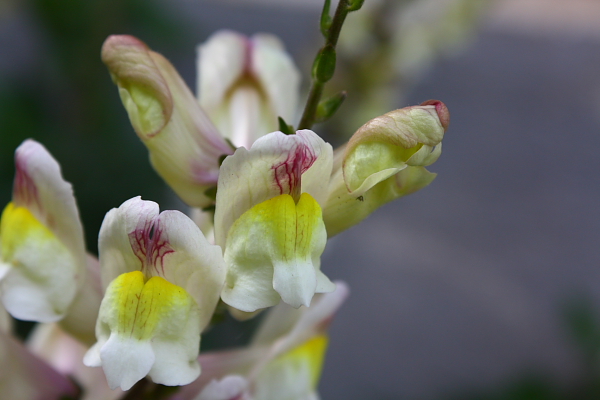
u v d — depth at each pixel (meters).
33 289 0.24
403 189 0.23
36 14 0.50
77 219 0.24
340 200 0.23
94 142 0.49
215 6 1.28
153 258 0.22
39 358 0.26
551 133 1.23
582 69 1.44
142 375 0.21
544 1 1.85
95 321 0.24
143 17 0.52
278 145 0.21
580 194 1.10
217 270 0.22
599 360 0.54
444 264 0.91
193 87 0.73
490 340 0.81
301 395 0.26
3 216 0.24
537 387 0.52
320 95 0.23
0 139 0.47
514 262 0.94
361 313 0.82
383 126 0.22
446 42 0.50
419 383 0.74
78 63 0.50
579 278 0.93
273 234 0.22
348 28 0.46
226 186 0.22
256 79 0.27
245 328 0.43
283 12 1.30
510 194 1.08
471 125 1.22
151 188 0.49
